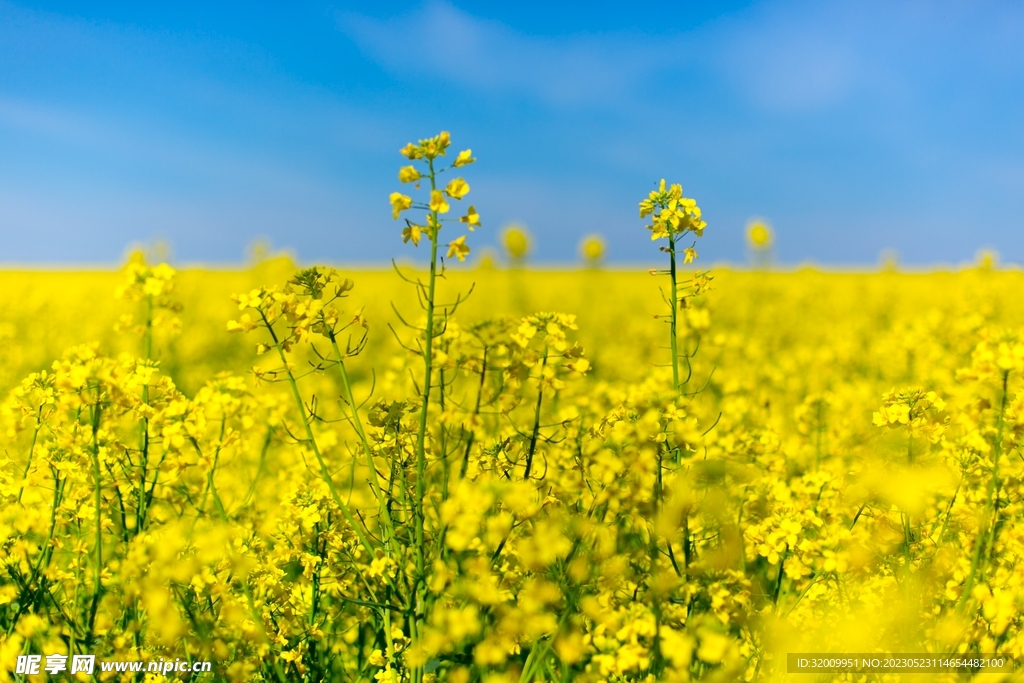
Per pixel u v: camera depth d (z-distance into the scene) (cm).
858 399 529
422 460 240
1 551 262
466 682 242
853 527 291
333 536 295
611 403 334
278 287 255
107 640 246
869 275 2338
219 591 238
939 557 278
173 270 265
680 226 283
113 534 279
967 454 282
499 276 1606
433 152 237
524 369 255
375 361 877
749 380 661
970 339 543
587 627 231
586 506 242
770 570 332
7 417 289
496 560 248
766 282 1631
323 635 280
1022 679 223
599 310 1409
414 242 241
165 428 258
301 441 252
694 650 215
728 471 370
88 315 1255
